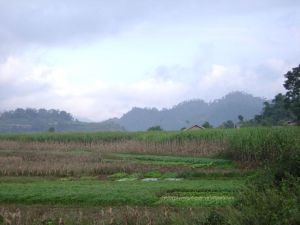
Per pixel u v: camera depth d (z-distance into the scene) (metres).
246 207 10.89
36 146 73.38
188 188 30.52
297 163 15.73
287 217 9.92
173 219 15.15
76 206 25.55
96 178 40.28
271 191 11.45
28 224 19.12
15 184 34.31
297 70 79.31
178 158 53.44
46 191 29.50
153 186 31.75
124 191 29.05
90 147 70.88
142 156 57.31
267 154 44.59
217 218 12.36
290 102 81.81
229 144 53.34
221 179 37.75
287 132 44.12
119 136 79.06
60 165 44.53
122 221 18.52
